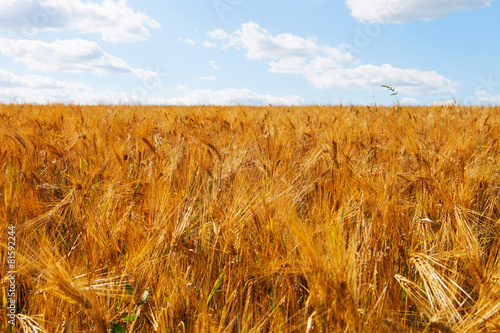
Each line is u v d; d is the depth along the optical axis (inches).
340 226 75.3
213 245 81.3
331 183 112.1
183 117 278.7
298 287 69.1
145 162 147.9
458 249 76.2
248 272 75.2
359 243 73.9
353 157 137.6
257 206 85.9
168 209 83.3
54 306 65.5
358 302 59.4
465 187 99.7
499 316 54.4
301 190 111.4
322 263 55.1
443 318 56.7
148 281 71.2
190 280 77.5
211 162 135.7
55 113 275.4
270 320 66.3
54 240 90.7
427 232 87.6
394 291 70.4
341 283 51.4
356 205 93.7
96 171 127.9
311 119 283.3
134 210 100.0
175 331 62.2
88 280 64.4
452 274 72.6
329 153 132.9
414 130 195.6
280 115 302.2
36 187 113.2
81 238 84.7
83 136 175.5
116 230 82.7
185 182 121.1
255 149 155.6
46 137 187.6
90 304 52.7
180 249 78.2
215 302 74.3
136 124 227.8
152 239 76.4
